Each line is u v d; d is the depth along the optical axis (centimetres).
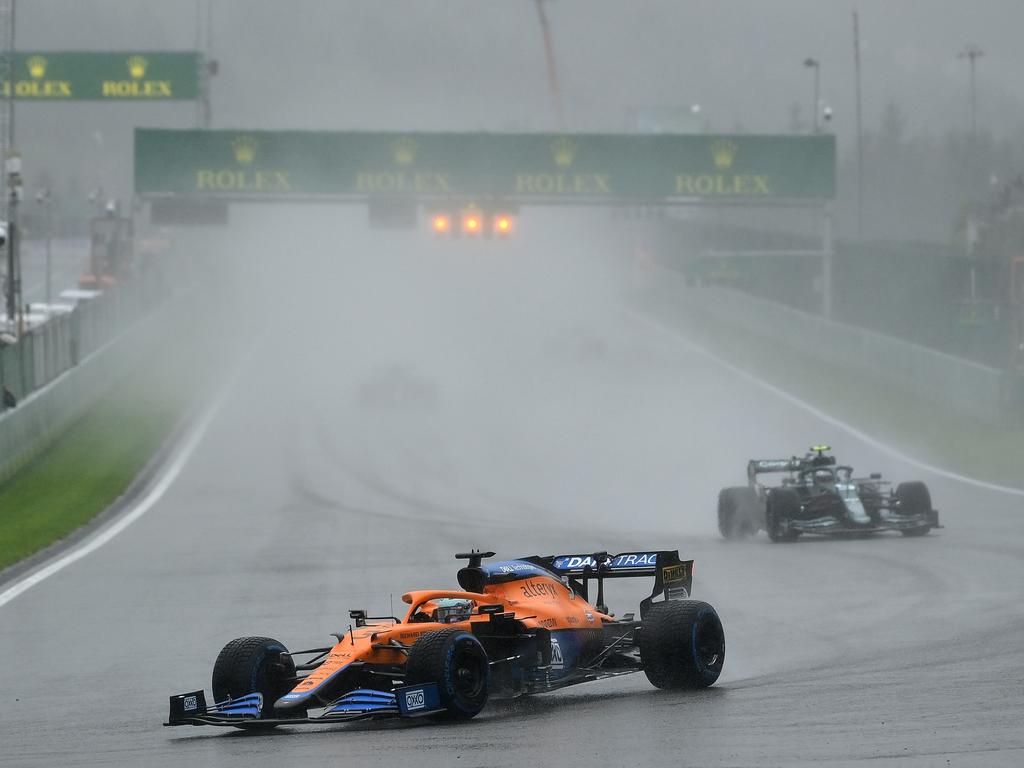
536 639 4062
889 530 9150
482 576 4184
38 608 7181
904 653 4838
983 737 3366
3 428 13500
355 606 6744
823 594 6594
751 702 3975
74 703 4597
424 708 3653
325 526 10950
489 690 3922
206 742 3791
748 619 5894
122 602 7275
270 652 3981
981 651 4791
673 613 4231
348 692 3859
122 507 12656
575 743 3453
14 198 17075
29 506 12075
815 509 9212
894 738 3391
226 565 8775
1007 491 13062
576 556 4628
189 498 13225
